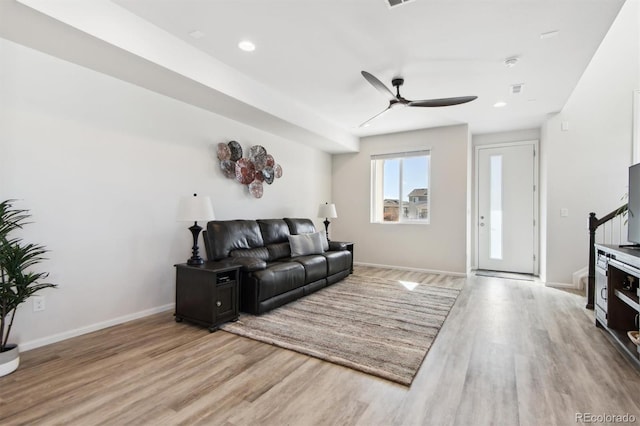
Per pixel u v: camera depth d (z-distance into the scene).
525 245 5.51
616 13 2.29
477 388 1.95
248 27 2.57
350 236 6.43
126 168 3.07
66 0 2.08
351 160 6.42
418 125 5.38
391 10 2.32
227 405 1.76
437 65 3.16
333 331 2.82
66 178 2.65
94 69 2.78
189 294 3.01
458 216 5.38
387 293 4.13
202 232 3.65
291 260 4.00
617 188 4.34
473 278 5.11
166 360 2.29
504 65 3.14
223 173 4.10
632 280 2.58
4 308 2.10
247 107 3.67
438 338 2.72
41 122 2.51
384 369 2.15
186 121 3.63
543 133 5.04
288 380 2.03
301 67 3.27
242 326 2.94
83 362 2.24
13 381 1.99
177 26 2.59
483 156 5.82
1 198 2.32
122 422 1.61
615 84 4.35
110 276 2.96
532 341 2.65
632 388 1.94
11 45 2.34
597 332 2.85
